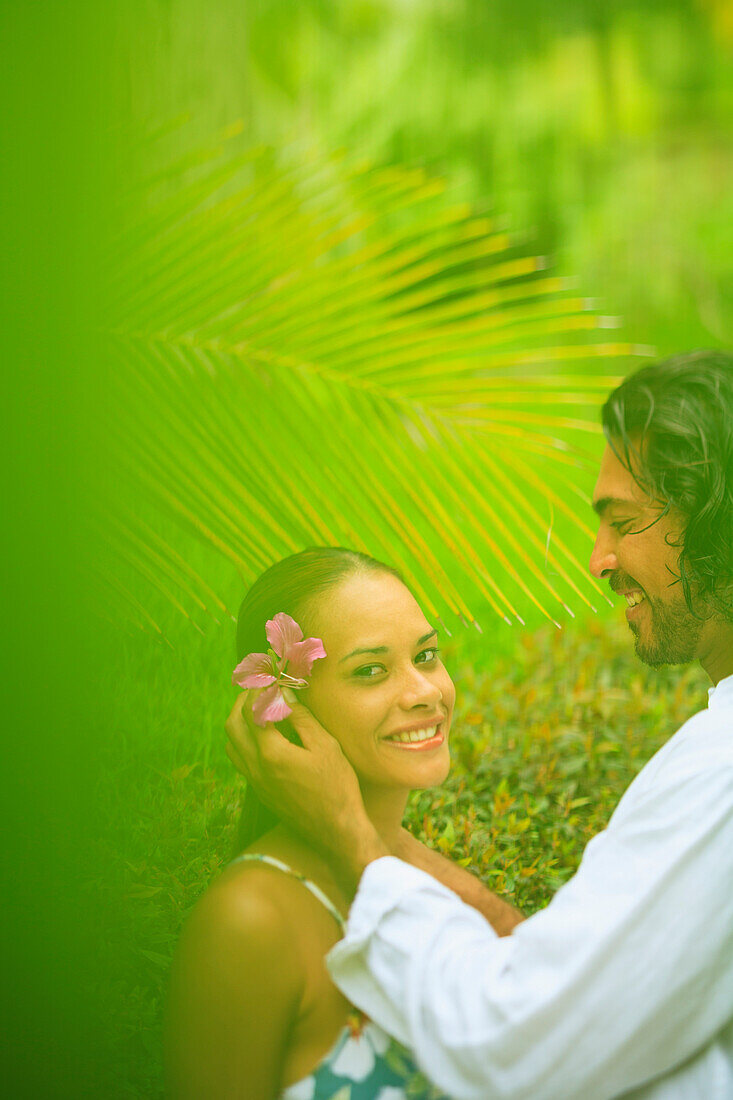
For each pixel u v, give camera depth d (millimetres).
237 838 1486
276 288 1928
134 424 1653
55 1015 927
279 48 5051
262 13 5012
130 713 2281
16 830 880
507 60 7289
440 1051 1154
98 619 1538
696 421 1308
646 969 1111
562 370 5574
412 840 1594
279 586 1419
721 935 1119
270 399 1902
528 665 3209
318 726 1315
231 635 2869
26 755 870
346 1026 1277
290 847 1333
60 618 868
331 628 1364
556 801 2398
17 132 865
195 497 1748
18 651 856
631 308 7812
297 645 1309
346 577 1399
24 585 855
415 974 1180
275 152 1955
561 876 2107
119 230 1556
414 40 6531
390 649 1364
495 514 1973
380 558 2059
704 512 1297
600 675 3082
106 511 1464
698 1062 1168
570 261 7469
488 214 5734
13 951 910
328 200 2006
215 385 1818
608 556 1404
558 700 2900
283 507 1865
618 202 7773
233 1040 1220
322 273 1979
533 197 7387
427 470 1977
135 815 2016
